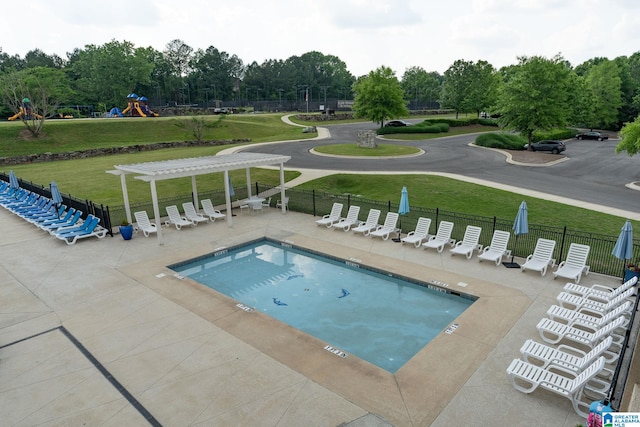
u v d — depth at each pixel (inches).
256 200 894.4
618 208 851.4
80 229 730.8
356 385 332.5
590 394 315.3
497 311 447.5
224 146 1907.0
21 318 446.3
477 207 882.8
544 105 1717.5
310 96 6156.5
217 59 5846.5
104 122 2391.7
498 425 287.4
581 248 537.3
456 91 3127.5
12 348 389.7
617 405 271.9
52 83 2716.5
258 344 393.7
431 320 461.1
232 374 347.3
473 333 406.0
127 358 371.9
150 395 322.0
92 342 398.6
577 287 464.1
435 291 525.0
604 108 2960.1
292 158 1493.6
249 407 307.3
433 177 1125.7
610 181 1118.4
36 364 364.5
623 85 3105.3
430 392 322.7
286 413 300.4
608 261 590.2
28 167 1544.0
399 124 2733.8
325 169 1268.5
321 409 304.5
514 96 1760.6
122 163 1524.4
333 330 442.6
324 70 6943.9
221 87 5743.1
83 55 4060.0
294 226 797.9
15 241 713.6
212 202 972.6
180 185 1146.7
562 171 1264.8
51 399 319.6
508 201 909.2
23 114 2089.1
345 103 5167.3
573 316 398.6
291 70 6127.0
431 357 369.1
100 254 645.3
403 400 313.9
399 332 436.5
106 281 541.6
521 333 404.5
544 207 856.9
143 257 631.8
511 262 589.6
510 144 1852.9
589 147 1998.0
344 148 1702.8
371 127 2878.9
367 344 413.7
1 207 992.9
